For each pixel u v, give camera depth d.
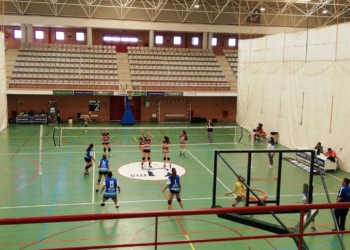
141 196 14.13
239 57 32.47
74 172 17.17
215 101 36.00
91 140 25.02
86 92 30.84
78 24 34.38
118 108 34.78
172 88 34.12
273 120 26.08
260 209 3.94
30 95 32.44
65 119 33.41
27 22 33.50
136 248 9.78
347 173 18.08
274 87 25.86
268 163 19.75
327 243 10.38
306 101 21.94
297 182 16.34
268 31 37.78
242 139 26.86
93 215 3.62
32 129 28.86
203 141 25.78
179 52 37.53
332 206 4.06
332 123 19.48
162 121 35.22
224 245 10.12
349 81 18.12
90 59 35.06
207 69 36.22
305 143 22.00
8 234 10.58
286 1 32.50
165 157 18.59
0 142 23.50
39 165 17.17
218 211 3.85
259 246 10.11
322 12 37.75
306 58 21.84
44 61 33.81
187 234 10.77
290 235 4.23
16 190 14.47
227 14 36.78
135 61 35.81
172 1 35.47
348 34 18.08
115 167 18.27
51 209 12.58
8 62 33.38
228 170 18.16
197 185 15.64
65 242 10.12
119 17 34.91
